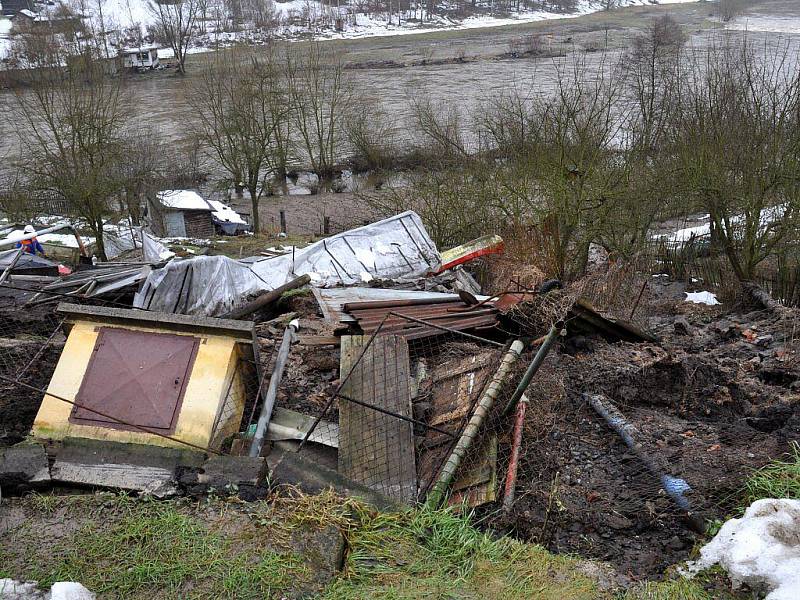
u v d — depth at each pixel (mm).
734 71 19906
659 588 4395
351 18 93688
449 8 102000
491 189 18844
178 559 4410
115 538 4555
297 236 29750
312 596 4227
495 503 5387
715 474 5609
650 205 17469
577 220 15992
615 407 6824
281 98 37062
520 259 15281
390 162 40281
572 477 5855
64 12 47000
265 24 83438
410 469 5539
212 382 5695
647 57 31594
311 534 4609
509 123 23500
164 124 45750
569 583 4480
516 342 6438
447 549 4668
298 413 6250
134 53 64188
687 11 95500
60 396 5719
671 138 19375
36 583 4199
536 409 6512
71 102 27453
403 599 4234
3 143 37719
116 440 5504
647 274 17469
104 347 5926
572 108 18156
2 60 41031
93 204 24656
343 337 6758
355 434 5848
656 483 5656
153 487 4988
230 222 32594
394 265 13234
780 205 15797
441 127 31891
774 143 15508
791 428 6266
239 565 4379
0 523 4668
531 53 63812
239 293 11281
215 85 41531
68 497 4902
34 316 9398
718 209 16109
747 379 8008
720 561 4543
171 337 5938
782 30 61469
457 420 6008
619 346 8664
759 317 12555
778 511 4711
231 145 35781
